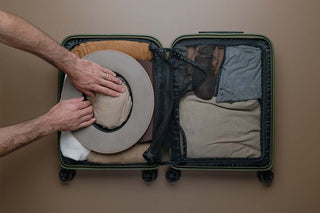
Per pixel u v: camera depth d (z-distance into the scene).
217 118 0.98
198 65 0.98
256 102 0.99
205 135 0.99
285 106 1.13
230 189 1.14
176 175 1.11
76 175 1.16
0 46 1.16
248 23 1.13
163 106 0.99
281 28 1.13
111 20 1.15
